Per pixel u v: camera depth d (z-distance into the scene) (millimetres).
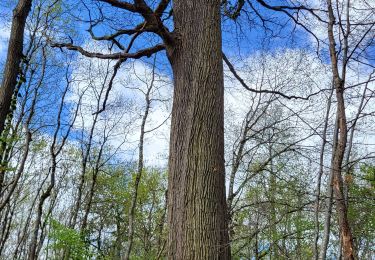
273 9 7672
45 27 15930
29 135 9523
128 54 6457
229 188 11039
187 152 5438
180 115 5770
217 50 6047
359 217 7305
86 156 21297
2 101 5168
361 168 5672
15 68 5328
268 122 11969
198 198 5164
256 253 8617
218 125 5641
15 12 5441
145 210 24375
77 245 15758
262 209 7719
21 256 25562
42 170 23891
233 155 11133
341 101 4508
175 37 6145
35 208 24391
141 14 6090
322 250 6594
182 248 4996
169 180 5609
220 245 4992
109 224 26359
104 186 24906
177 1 6449
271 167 9766
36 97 16359
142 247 24125
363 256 9953
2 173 10430
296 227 8930
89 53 6680
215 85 5828
